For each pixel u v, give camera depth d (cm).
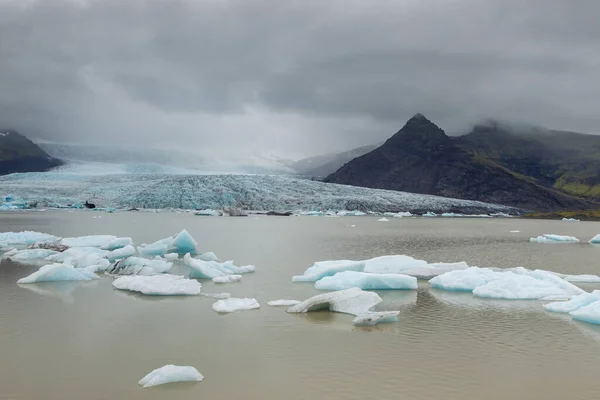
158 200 12644
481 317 1728
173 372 1151
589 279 2456
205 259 3012
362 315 1631
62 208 11606
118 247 3572
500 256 3634
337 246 4156
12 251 3322
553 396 1090
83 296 2019
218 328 1568
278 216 10644
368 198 14050
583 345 1430
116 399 1056
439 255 3681
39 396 1073
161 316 1709
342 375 1191
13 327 1579
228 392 1091
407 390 1108
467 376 1193
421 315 1752
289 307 1848
